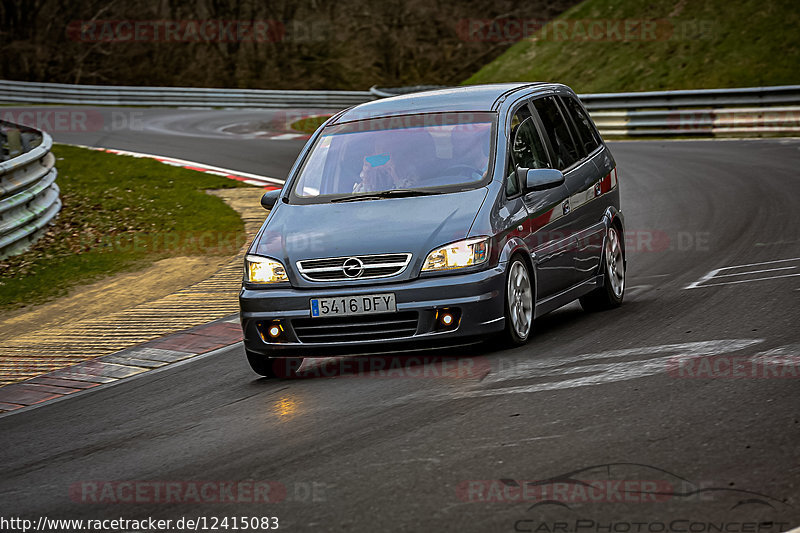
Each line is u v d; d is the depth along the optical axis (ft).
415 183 71.67
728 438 45.14
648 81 301.84
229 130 305.73
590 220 81.20
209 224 149.07
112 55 482.28
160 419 61.52
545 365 62.85
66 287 117.80
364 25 494.18
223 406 62.90
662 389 54.24
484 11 501.56
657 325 72.79
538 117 80.28
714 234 118.93
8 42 487.61
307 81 466.29
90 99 416.26
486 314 65.16
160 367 78.38
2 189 132.67
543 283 72.69
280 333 66.69
